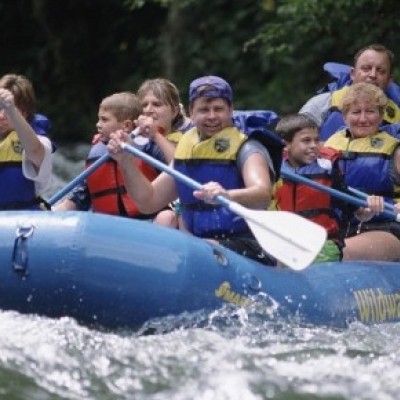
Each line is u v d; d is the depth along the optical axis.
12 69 59.56
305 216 20.28
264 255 18.52
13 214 16.47
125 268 15.98
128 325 16.17
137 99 21.41
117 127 21.12
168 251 16.27
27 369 14.66
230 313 16.56
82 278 15.83
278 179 18.75
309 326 17.31
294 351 16.06
